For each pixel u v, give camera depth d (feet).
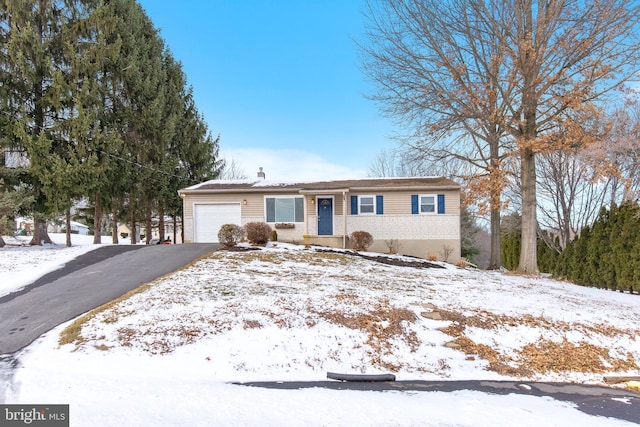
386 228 57.11
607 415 12.94
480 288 32.81
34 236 64.28
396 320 21.52
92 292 26.91
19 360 15.89
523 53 43.39
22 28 56.80
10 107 56.90
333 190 55.77
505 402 13.82
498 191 47.47
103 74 66.33
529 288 35.58
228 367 16.29
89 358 16.20
